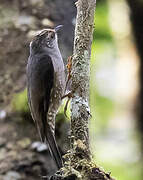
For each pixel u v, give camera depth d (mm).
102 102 20062
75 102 7492
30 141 11930
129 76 19609
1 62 13211
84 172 7262
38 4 14180
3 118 12328
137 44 18641
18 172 11383
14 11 14227
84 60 7492
